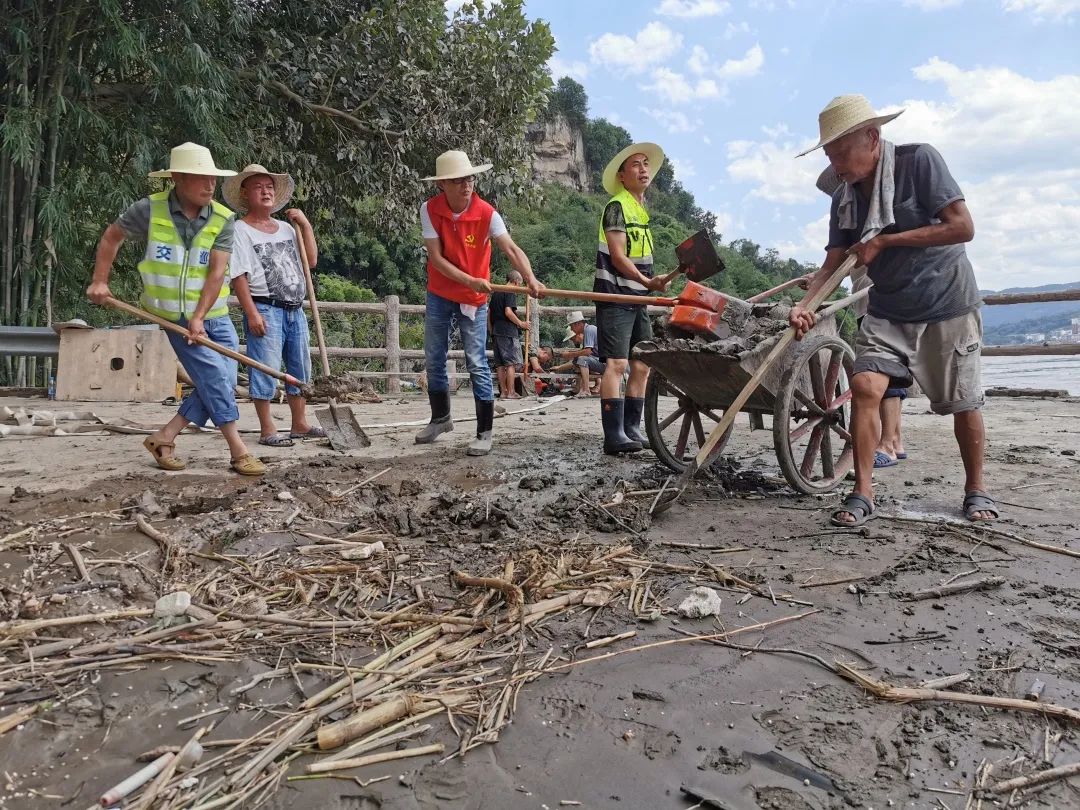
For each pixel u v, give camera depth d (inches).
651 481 180.1
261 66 475.5
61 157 433.4
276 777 70.8
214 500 155.9
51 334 385.7
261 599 109.3
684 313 174.9
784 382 162.7
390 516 148.7
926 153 141.3
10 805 66.5
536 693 85.6
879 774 71.7
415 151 571.8
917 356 149.6
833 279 149.9
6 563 118.8
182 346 179.0
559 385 533.0
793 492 175.0
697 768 72.2
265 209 233.0
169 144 464.4
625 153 220.2
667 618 105.3
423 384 512.7
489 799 67.7
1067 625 101.9
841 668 89.4
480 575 119.0
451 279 216.4
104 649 92.7
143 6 424.2
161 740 76.5
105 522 139.9
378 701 83.6
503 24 555.2
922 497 167.0
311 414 327.0
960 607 107.8
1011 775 71.6
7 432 245.3
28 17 405.1
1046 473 190.1
